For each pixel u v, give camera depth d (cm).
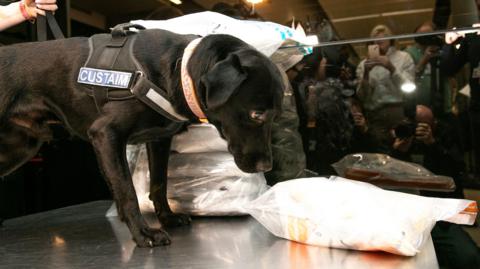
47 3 138
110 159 100
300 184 97
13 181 185
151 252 92
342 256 82
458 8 164
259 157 96
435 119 152
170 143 121
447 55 152
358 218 84
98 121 103
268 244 94
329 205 89
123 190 100
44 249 98
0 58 114
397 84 155
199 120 109
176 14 174
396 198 91
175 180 127
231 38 100
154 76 103
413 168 130
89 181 201
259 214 101
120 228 121
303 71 155
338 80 156
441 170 149
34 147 127
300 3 179
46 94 112
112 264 84
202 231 111
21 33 164
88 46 110
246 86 92
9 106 112
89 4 185
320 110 155
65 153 195
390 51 157
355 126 156
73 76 107
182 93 101
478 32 145
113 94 101
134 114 101
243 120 94
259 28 126
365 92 155
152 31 109
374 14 180
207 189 125
